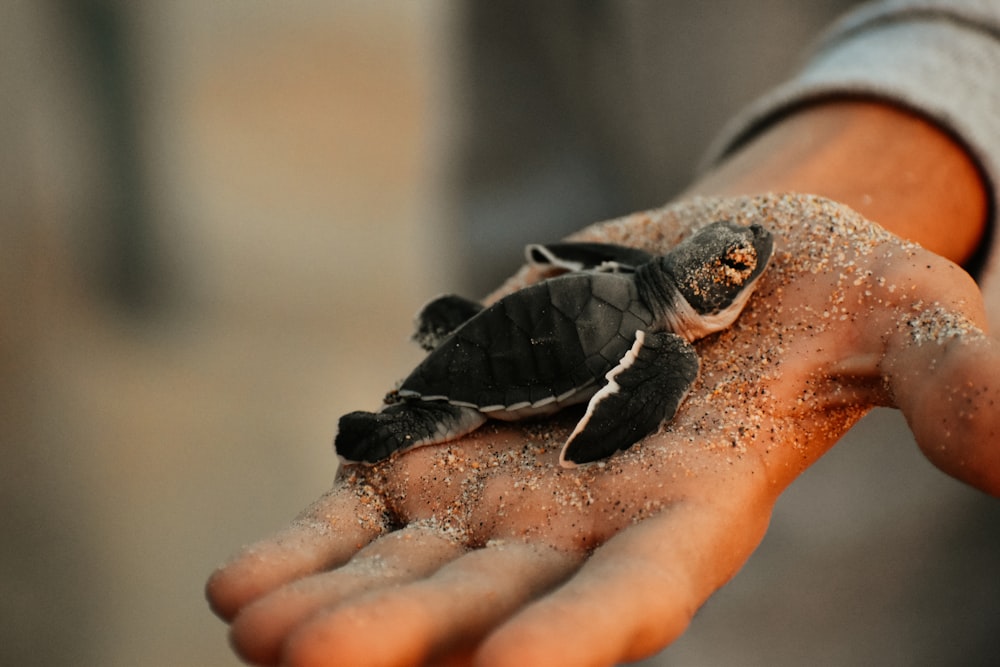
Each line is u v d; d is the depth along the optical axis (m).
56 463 0.87
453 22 0.72
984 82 0.63
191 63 1.49
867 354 0.57
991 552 0.67
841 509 0.67
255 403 0.99
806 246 0.59
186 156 1.25
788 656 0.67
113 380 0.98
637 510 0.56
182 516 0.85
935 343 0.56
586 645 0.53
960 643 0.67
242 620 0.55
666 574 0.55
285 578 0.56
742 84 0.71
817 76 0.65
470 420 0.59
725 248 0.59
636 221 0.63
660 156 0.73
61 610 0.76
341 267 1.21
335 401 0.99
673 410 0.58
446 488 0.58
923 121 0.63
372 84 1.56
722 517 0.56
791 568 0.67
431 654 0.54
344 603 0.54
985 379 0.55
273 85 1.56
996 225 0.62
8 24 1.01
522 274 0.63
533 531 0.57
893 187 0.63
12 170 1.02
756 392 0.58
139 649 0.75
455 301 0.62
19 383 0.92
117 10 1.04
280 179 1.36
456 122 0.73
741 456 0.57
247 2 1.74
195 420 0.95
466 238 0.73
